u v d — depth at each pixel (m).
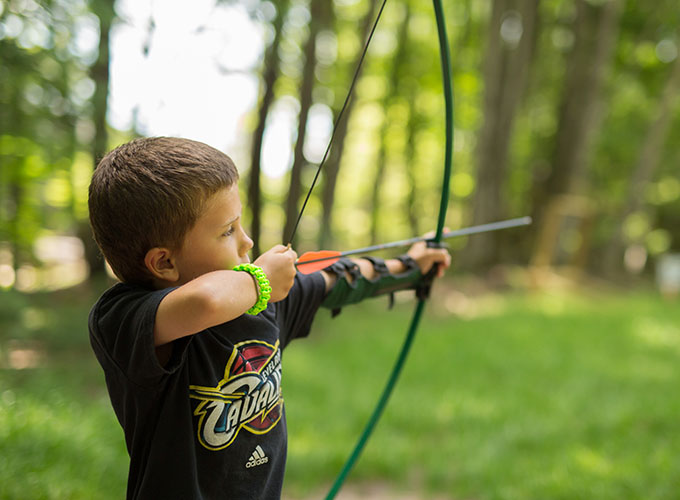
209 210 0.96
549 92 14.59
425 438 3.88
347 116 8.46
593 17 12.59
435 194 18.03
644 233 15.55
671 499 2.85
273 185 12.16
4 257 5.71
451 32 14.88
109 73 4.05
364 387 4.79
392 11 14.73
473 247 11.52
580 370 5.44
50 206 5.37
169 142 0.99
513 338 6.75
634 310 8.87
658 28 13.86
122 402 0.99
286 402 4.33
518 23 11.37
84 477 2.54
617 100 14.97
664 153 15.88
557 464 3.30
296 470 3.25
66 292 7.01
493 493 3.00
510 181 14.82
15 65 3.41
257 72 5.94
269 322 1.12
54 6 3.34
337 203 20.58
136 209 0.94
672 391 4.82
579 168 12.74
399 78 14.73
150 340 0.88
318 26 6.57
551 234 11.12
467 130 16.27
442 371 5.33
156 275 0.99
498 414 4.19
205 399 0.99
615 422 3.96
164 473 0.97
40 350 4.76
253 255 6.73
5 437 2.61
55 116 3.93
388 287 1.53
